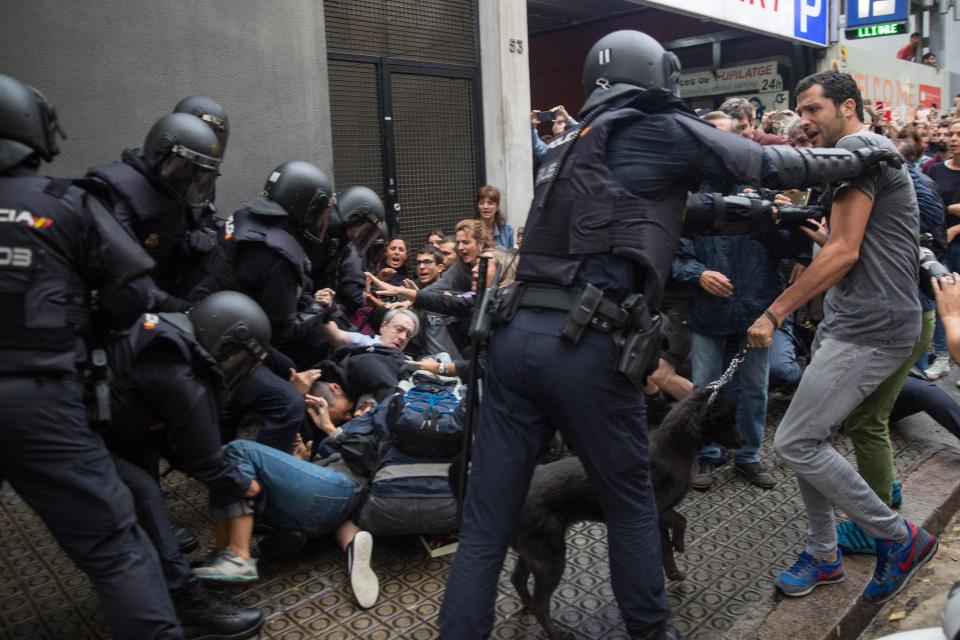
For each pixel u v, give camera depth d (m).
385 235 4.69
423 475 3.01
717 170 2.03
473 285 4.49
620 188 2.05
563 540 2.57
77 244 2.12
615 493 2.18
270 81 4.93
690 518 3.52
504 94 6.53
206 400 2.51
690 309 4.15
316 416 3.73
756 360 3.77
